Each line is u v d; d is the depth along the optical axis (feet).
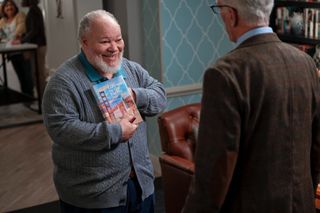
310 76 4.75
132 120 6.15
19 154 14.93
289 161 4.65
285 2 12.63
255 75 4.40
